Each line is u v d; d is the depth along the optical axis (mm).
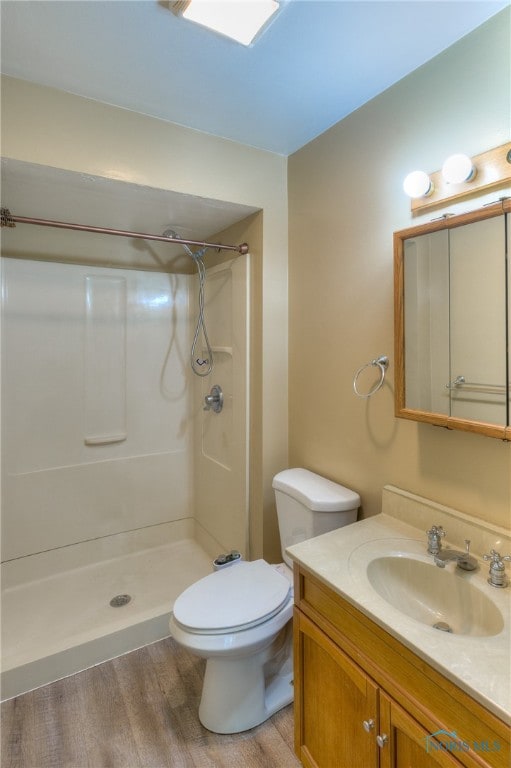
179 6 1065
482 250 1120
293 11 1091
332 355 1732
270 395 1984
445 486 1285
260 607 1421
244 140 1815
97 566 2430
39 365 2223
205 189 1745
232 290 2172
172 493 2701
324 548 1249
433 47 1232
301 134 1765
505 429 1064
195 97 1493
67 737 1438
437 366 1245
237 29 1159
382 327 1484
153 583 2275
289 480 1756
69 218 2061
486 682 756
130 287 2484
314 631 1180
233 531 2236
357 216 1574
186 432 2736
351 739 1064
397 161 1399
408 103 1354
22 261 2146
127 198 1758
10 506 2178
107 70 1342
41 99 1410
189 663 1783
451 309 1201
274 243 1950
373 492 1555
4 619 1942
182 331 2686
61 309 2270
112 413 2467
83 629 1866
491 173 1104
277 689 1601
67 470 2338
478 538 1168
